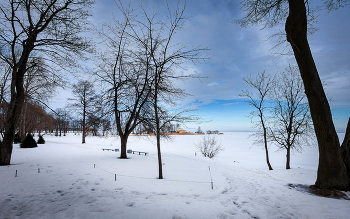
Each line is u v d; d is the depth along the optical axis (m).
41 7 10.97
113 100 14.24
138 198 6.00
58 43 11.27
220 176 10.09
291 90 16.59
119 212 4.69
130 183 7.77
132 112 14.16
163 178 8.88
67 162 11.89
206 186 7.81
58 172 9.07
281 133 16.52
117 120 14.46
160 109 10.00
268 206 5.60
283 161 22.83
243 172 12.91
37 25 10.62
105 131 15.69
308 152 32.28
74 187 6.96
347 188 7.08
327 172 7.31
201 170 11.36
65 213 4.58
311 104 7.68
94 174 8.95
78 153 17.56
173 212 4.82
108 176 8.69
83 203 5.35
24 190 6.32
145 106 12.61
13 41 10.52
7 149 10.66
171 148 33.94
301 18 7.40
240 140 63.16
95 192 6.48
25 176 8.08
